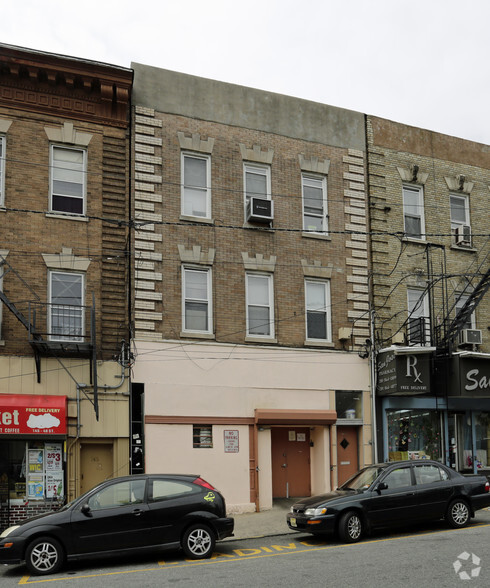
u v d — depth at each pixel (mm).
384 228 21969
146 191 18938
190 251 19141
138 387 17844
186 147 19688
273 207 20391
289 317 20094
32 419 16328
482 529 14242
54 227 17797
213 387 18688
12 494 16469
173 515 12258
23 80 18109
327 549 12805
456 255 22938
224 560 12125
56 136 18250
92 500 12008
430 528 14820
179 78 20078
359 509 13641
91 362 17391
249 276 20031
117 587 10078
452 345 20906
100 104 18844
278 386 19500
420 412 21438
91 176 18422
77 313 17672
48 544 11500
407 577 10055
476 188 23875
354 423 20328
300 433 20375
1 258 17047
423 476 14562
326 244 21016
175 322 18656
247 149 20469
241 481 18594
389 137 22719
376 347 20906
